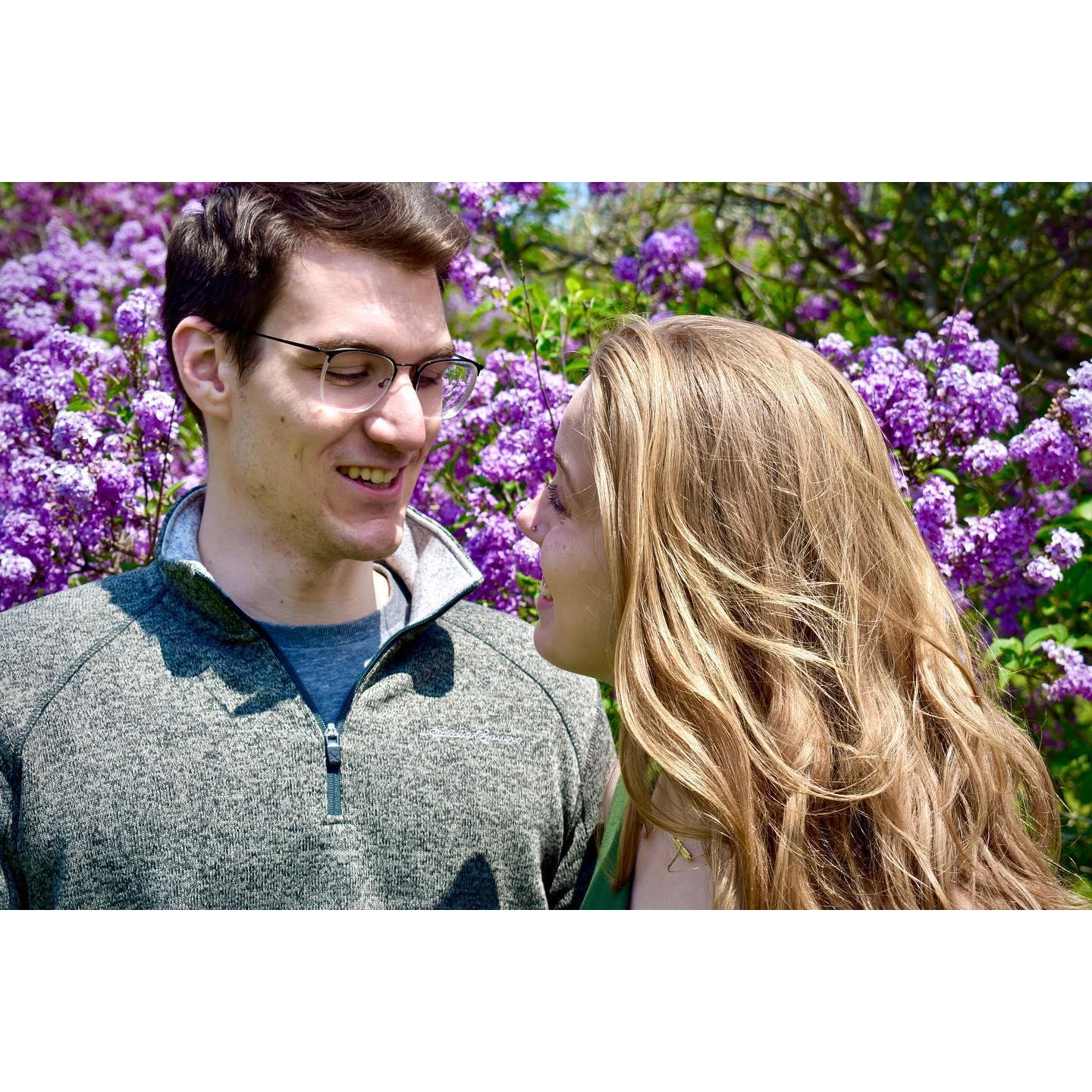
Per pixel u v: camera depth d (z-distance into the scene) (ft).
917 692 4.99
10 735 4.84
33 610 5.21
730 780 4.58
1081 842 8.59
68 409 7.50
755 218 13.98
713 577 4.85
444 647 5.48
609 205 14.08
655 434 4.85
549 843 5.46
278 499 5.06
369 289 4.83
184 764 4.84
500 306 8.67
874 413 7.26
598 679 6.02
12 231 13.66
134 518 7.55
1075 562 7.75
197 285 5.05
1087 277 12.11
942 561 7.23
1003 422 7.32
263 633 5.06
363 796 4.98
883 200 13.29
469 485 8.12
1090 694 7.43
